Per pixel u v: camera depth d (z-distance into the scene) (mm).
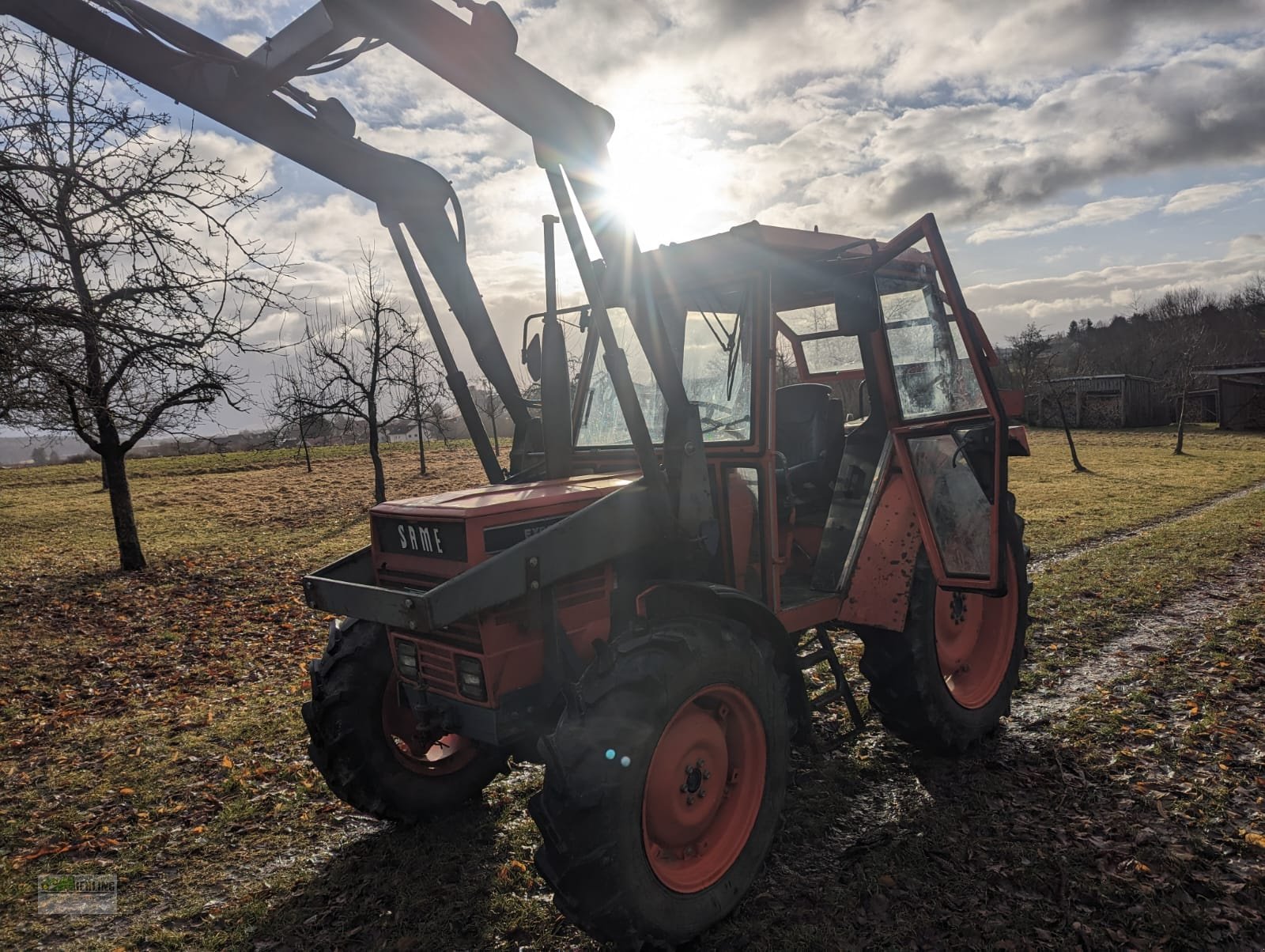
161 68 3102
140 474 27203
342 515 18172
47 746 5391
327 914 3197
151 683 6945
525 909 3107
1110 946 2748
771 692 3160
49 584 11414
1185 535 10797
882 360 4156
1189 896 3010
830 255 3584
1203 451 26438
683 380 3756
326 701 3572
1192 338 42812
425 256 3887
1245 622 6535
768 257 3416
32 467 30188
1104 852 3295
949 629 4496
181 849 3818
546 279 3834
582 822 2539
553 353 3867
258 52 3076
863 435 4316
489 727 2939
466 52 2750
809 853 3438
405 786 3725
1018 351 43938
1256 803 3662
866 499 4078
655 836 2850
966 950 2768
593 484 3404
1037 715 4871
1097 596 7672
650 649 2812
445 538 2920
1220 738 4340
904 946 2805
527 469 4125
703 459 3342
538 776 4348
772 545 3525
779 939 2873
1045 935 2814
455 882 3373
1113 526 12039
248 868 3633
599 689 2721
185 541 15172
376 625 3713
